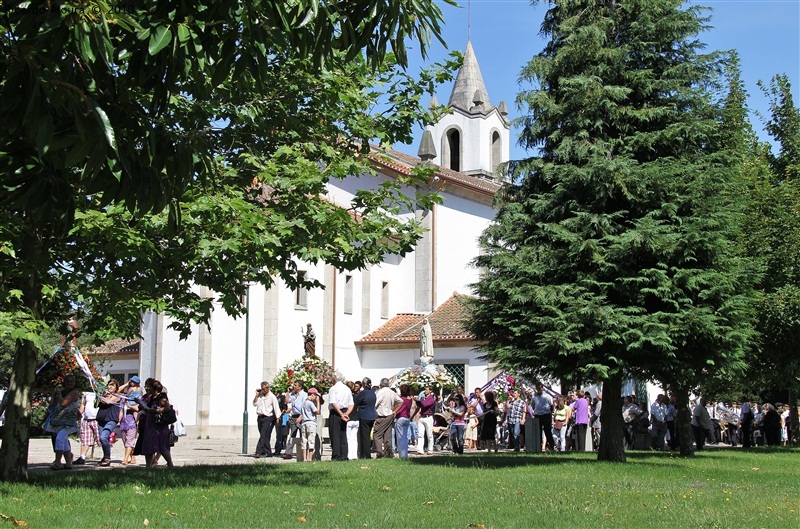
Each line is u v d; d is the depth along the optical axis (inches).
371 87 621.9
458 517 408.2
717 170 749.9
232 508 426.6
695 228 724.0
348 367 1508.4
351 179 1540.4
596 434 1149.1
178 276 581.3
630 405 1114.1
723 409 1529.3
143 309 547.5
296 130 582.2
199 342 1337.4
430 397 1017.5
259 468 669.9
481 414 1072.2
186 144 279.3
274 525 374.0
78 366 783.7
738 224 809.5
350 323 1521.9
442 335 1456.7
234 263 510.0
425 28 293.6
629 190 750.5
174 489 501.7
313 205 539.2
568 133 782.5
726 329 726.5
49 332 484.1
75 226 458.6
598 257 724.7
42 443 1229.7
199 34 266.8
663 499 498.3
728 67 800.9
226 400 1333.7
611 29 793.6
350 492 506.0
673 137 765.9
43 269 477.7
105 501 442.9
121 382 1628.9
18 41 227.5
